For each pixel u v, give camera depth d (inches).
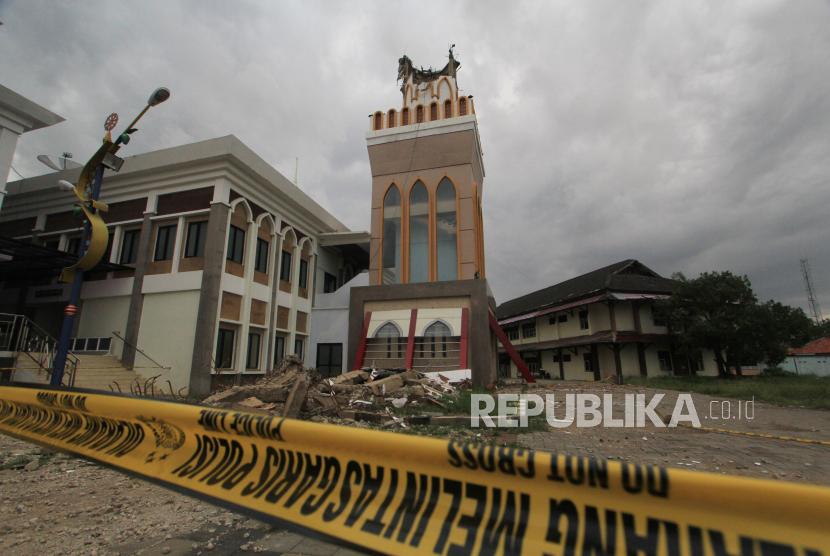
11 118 514.0
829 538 54.2
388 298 788.0
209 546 132.3
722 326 941.2
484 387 668.7
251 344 689.6
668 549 60.9
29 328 597.3
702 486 61.3
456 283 758.5
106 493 180.2
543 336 1493.6
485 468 74.9
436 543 74.7
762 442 295.0
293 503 92.0
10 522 148.8
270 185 728.3
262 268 724.0
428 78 946.1
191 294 606.9
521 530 70.0
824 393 553.3
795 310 948.0
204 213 628.4
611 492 66.5
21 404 185.8
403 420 355.3
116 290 649.6
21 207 762.2
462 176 839.1
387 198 872.3
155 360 600.7
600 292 1136.2
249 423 104.0
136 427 133.3
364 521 82.7
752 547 57.4
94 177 324.5
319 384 450.3
